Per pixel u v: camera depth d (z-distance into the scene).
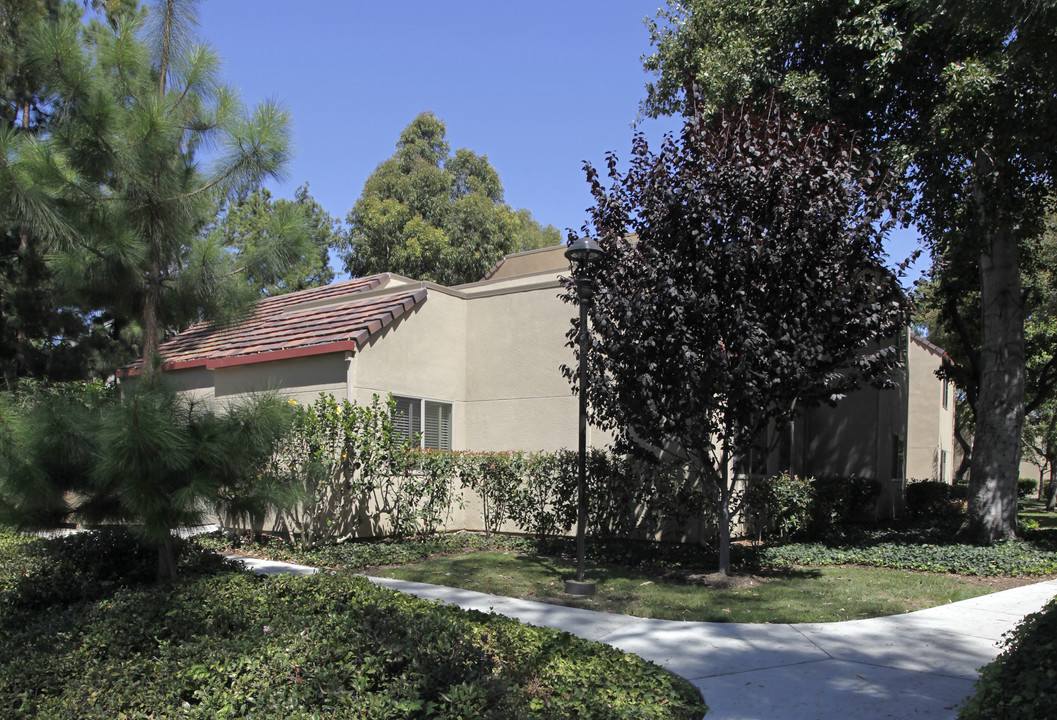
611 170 9.48
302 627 4.97
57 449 6.27
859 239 8.46
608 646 5.62
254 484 7.04
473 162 37.19
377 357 12.23
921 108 12.67
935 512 19.11
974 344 20.70
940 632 6.69
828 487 13.70
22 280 14.91
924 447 22.22
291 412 7.30
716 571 9.71
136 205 7.06
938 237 12.87
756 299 8.50
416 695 3.89
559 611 7.41
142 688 4.28
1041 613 4.56
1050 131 10.39
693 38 15.94
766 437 13.91
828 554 11.36
